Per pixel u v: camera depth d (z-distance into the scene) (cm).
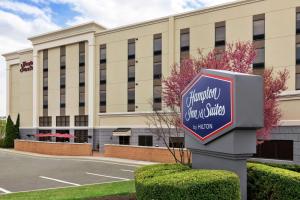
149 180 744
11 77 5988
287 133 2297
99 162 2831
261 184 859
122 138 4200
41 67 5328
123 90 4322
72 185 1655
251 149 756
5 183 1759
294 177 797
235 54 1708
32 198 1121
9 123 5409
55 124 5072
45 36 5206
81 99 4781
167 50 3966
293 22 3153
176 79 1703
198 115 858
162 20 4028
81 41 4778
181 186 657
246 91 737
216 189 659
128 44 4319
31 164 2759
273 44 3247
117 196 1057
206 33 3669
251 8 3400
